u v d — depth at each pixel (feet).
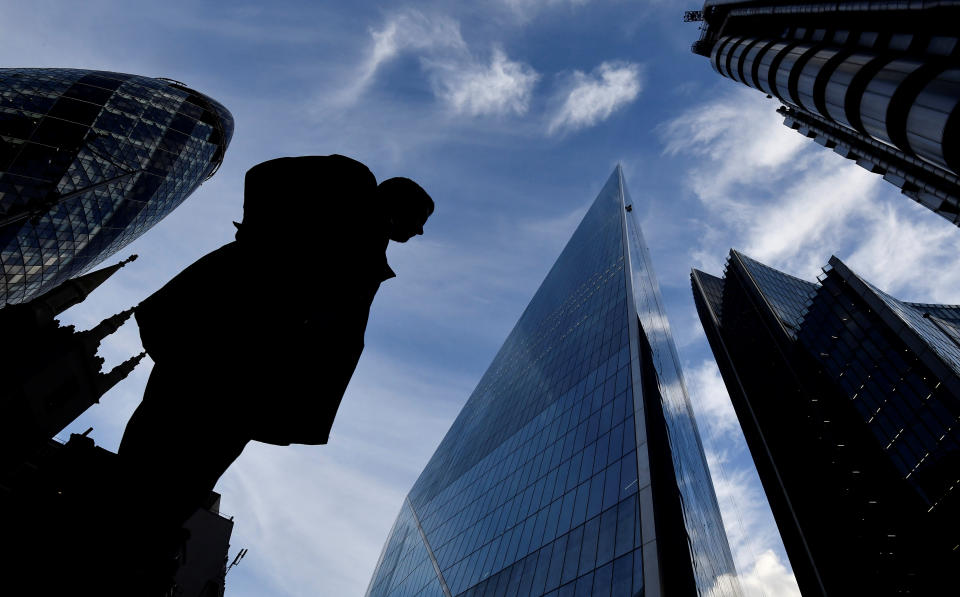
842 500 264.11
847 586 246.27
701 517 131.85
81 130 291.38
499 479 166.71
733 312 434.30
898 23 90.27
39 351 155.74
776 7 141.69
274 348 6.88
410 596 175.63
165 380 6.66
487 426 250.78
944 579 208.03
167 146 346.74
